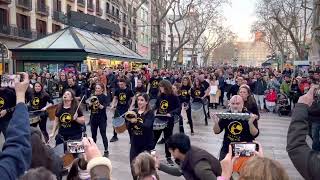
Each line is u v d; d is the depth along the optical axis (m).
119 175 8.37
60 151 6.76
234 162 4.01
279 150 11.11
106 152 10.02
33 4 40.75
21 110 2.65
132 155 7.24
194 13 58.97
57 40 23.94
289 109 18.70
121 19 69.12
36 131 3.78
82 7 52.66
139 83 16.31
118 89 11.98
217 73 24.95
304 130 2.72
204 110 15.09
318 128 9.56
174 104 9.20
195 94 14.86
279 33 62.38
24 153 2.47
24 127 2.58
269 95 20.22
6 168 2.32
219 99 21.72
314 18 44.25
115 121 9.88
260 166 2.28
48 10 43.47
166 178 8.13
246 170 2.30
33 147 3.63
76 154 6.61
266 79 22.22
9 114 8.98
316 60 39.22
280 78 24.38
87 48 23.88
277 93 20.89
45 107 10.20
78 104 7.71
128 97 11.89
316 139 9.60
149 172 4.39
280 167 2.29
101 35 34.50
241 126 6.16
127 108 11.88
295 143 2.68
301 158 2.61
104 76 19.36
